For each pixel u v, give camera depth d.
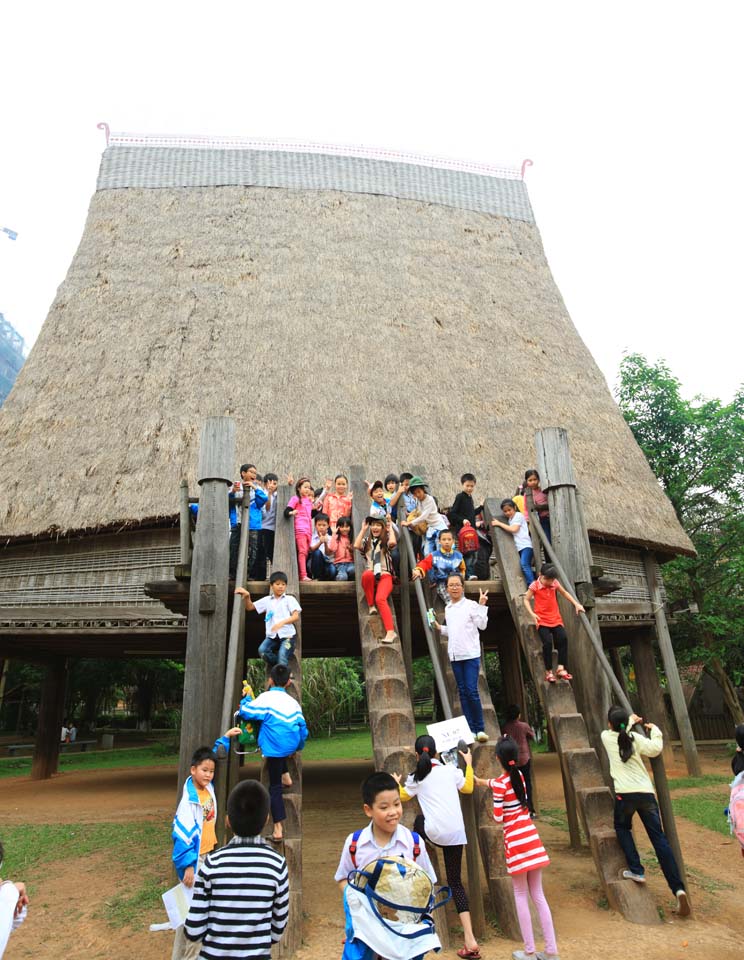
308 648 15.39
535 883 4.81
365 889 3.22
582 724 6.40
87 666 31.92
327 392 14.20
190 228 17.92
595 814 5.94
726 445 19.19
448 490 12.77
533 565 8.05
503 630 12.66
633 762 5.91
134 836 8.48
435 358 15.77
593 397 16.78
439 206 20.39
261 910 2.88
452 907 5.60
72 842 8.30
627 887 5.58
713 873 7.12
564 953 4.79
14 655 15.48
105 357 14.66
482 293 18.20
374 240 18.59
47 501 12.27
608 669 6.54
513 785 5.05
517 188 21.97
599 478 14.61
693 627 19.20
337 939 5.03
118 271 16.61
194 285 16.39
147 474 12.40
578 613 6.93
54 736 16.98
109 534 12.52
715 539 19.48
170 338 15.05
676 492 19.56
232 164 19.73
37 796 13.18
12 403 13.95
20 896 3.20
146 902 6.04
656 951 4.84
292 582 7.33
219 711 6.29
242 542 7.26
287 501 8.39
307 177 19.83
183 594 7.38
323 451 12.94
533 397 15.80
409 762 5.71
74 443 13.07
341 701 29.98
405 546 7.58
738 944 5.06
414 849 3.51
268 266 17.16
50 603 12.46
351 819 9.51
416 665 32.44
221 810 5.57
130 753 26.17
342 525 8.40
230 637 6.31
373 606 7.12
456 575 6.69
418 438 13.66
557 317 18.69
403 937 3.09
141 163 19.39
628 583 14.41
